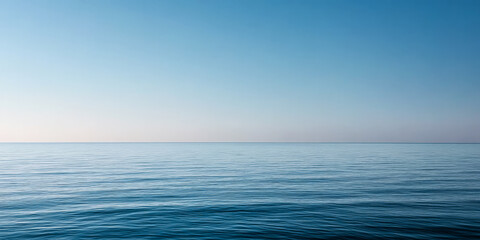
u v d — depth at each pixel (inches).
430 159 2381.9
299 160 2283.5
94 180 1069.8
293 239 441.4
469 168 1533.0
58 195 775.1
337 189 865.5
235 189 870.4
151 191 837.2
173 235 458.6
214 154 3376.0
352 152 3986.2
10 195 775.1
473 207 629.9
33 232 471.8
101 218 552.4
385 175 1214.3
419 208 622.8
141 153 3661.4
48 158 2544.3
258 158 2566.4
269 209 620.7
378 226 499.2
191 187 908.6
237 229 487.5
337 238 444.8
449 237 446.3
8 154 3341.5
